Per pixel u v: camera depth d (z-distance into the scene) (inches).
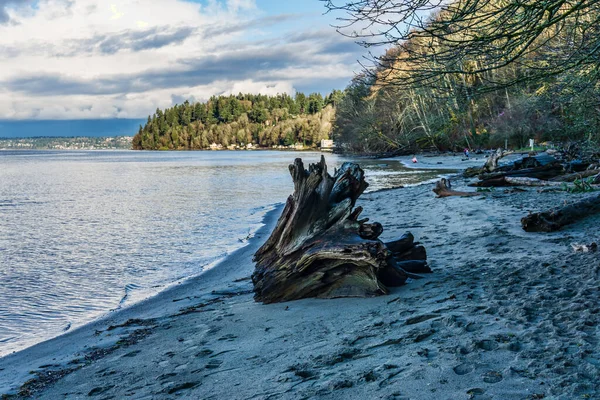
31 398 180.2
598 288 210.7
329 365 166.7
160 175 1952.5
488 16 197.2
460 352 159.3
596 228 363.9
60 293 356.2
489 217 477.1
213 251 490.0
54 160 4311.0
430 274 281.6
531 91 1768.0
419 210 591.5
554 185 700.0
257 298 279.6
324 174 278.2
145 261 457.4
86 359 218.7
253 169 2250.2
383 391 139.1
